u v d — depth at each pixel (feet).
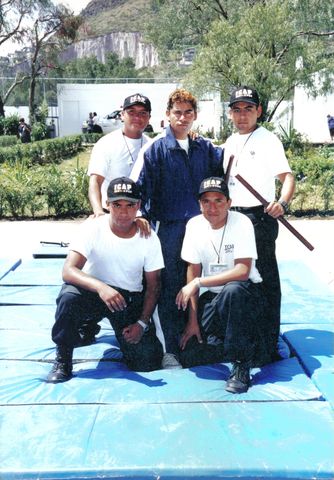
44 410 9.38
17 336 12.94
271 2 57.67
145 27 87.97
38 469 7.82
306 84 58.03
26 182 32.94
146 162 11.48
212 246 10.88
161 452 8.16
